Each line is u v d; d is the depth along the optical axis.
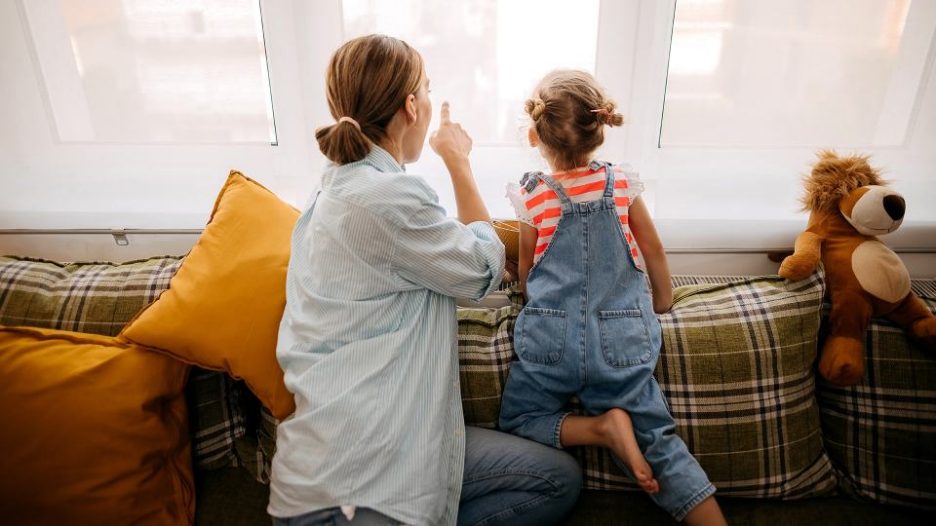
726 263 1.32
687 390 0.99
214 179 1.33
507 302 1.28
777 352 0.99
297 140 1.31
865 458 0.99
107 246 1.34
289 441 0.81
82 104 1.26
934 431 0.96
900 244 1.27
